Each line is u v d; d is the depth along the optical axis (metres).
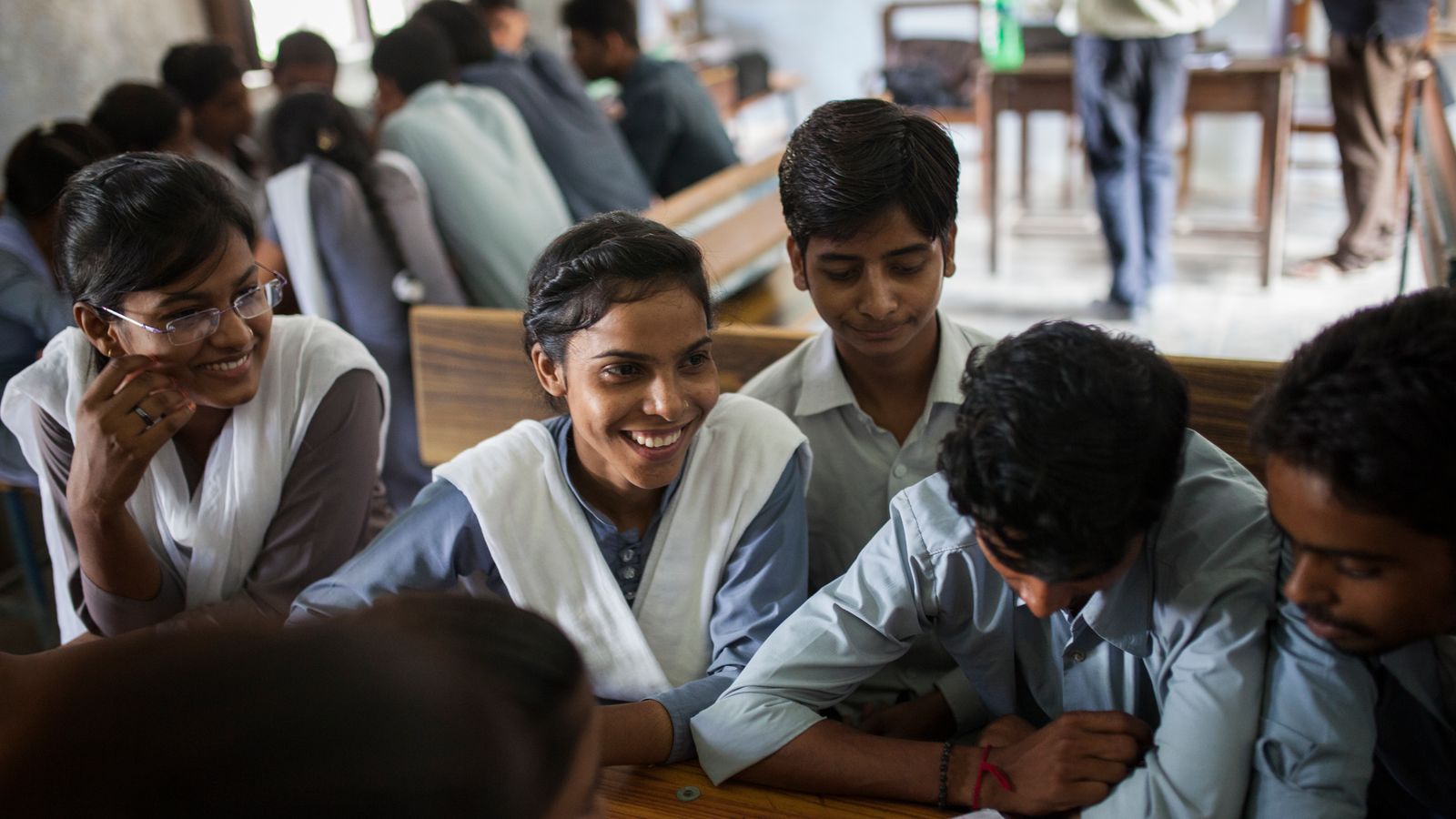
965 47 5.08
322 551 1.44
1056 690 1.11
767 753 1.04
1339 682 0.88
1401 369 0.72
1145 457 0.81
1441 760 0.95
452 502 1.18
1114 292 3.83
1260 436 0.80
